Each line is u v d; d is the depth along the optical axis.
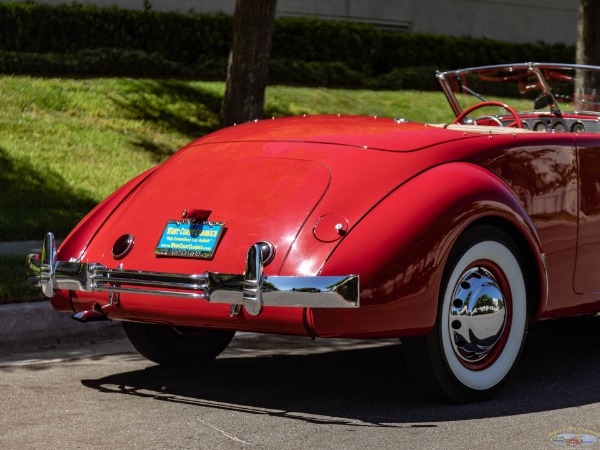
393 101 19.30
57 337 7.22
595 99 7.37
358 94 19.23
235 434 4.84
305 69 19.62
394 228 4.98
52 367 6.39
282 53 20.17
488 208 5.27
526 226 5.50
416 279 4.98
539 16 26.39
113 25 17.64
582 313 6.12
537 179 5.75
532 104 7.62
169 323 5.39
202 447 4.62
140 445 4.66
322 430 4.91
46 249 5.67
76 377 6.10
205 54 18.77
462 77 7.62
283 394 5.68
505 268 5.48
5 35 16.70
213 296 5.00
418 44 22.06
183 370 6.33
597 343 7.21
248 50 14.65
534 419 5.12
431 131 5.78
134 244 5.45
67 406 5.38
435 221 5.06
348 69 20.36
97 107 15.27
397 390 5.77
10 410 5.29
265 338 7.41
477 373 5.42
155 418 5.13
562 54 24.81
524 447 4.63
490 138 5.72
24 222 11.06
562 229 5.87
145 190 5.80
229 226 5.21
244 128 6.19
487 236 5.36
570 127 7.56
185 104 16.34
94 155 13.69
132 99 15.87
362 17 23.38
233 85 14.70
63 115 14.73
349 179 5.24
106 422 5.05
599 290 6.17
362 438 4.77
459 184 5.25
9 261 8.88
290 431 4.89
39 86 15.33
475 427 4.96
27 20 16.81
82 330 7.34
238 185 5.45
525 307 5.63
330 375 6.18
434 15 24.59
